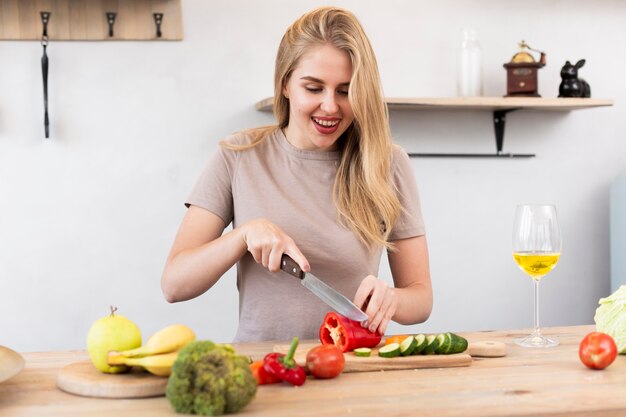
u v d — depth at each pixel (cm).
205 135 292
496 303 319
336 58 159
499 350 143
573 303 327
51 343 284
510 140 319
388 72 306
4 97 277
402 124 307
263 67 295
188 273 162
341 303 145
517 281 321
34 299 282
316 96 162
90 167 284
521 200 320
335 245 175
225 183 180
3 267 280
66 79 281
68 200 283
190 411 107
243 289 180
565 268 326
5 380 119
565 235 325
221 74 292
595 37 324
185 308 293
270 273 175
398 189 186
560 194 324
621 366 135
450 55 310
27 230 281
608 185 328
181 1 287
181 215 291
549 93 321
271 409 109
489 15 313
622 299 147
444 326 314
